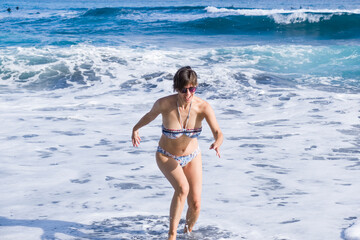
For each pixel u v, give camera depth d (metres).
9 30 60.78
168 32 59.22
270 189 11.43
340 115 20.91
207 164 13.86
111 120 20.38
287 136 17.47
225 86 27.97
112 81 30.02
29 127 18.89
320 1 174.88
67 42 47.06
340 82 29.88
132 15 79.50
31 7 153.50
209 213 9.65
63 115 21.33
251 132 18.20
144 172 12.93
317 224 8.88
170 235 7.95
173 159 8.16
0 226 8.91
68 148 15.70
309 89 27.64
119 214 9.60
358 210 9.70
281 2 175.50
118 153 15.05
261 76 31.19
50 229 8.75
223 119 20.70
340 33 57.41
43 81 30.61
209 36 56.12
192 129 8.02
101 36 54.75
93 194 10.98
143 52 39.97
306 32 58.75
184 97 7.71
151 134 17.75
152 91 27.42
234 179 12.31
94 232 8.62
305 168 13.41
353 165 13.73
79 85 29.31
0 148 15.60
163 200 10.52
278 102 24.02
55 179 12.24
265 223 9.02
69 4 196.25
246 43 49.47
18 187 11.53
